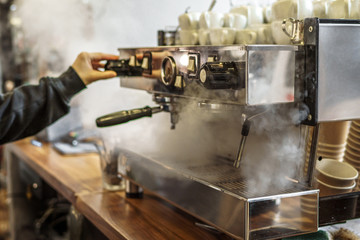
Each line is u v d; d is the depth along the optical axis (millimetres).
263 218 1089
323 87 1094
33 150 2783
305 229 1152
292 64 1074
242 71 1031
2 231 3381
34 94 1501
